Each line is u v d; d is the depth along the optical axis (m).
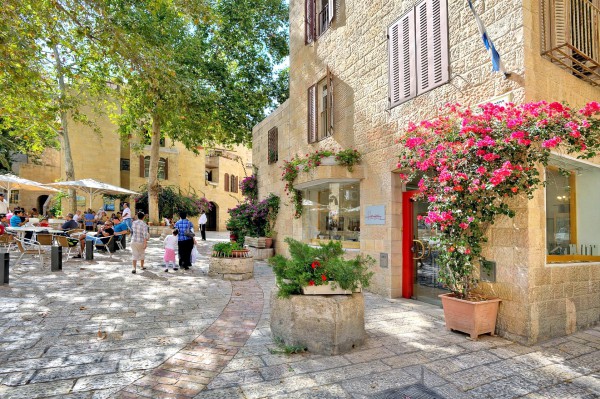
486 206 4.71
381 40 7.59
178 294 7.12
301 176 9.46
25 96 10.65
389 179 7.26
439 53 6.09
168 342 4.51
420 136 5.55
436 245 5.39
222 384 3.43
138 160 31.33
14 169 30.72
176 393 3.24
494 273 5.08
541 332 4.75
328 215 9.71
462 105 5.65
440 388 3.41
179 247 10.23
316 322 4.24
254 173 15.79
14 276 8.62
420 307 6.43
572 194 5.69
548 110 4.21
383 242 7.39
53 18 8.78
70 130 27.91
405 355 4.20
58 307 5.95
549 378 3.66
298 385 3.43
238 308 6.18
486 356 4.21
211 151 38.03
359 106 8.30
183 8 9.27
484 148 4.59
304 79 10.98
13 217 13.21
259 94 20.30
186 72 17.30
